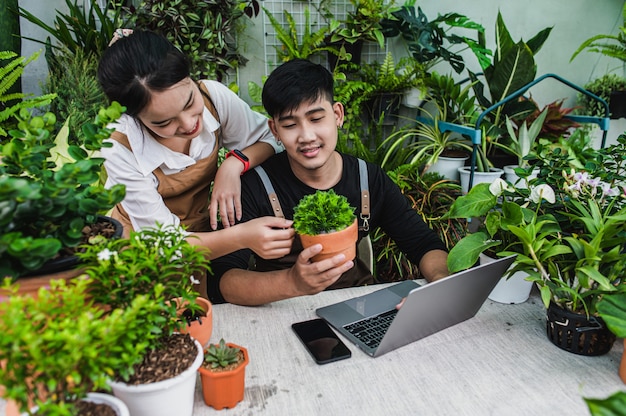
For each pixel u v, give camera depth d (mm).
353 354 939
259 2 2572
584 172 1094
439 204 2205
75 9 2215
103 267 650
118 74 977
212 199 1276
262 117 1562
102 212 863
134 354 598
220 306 1131
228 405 785
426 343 979
